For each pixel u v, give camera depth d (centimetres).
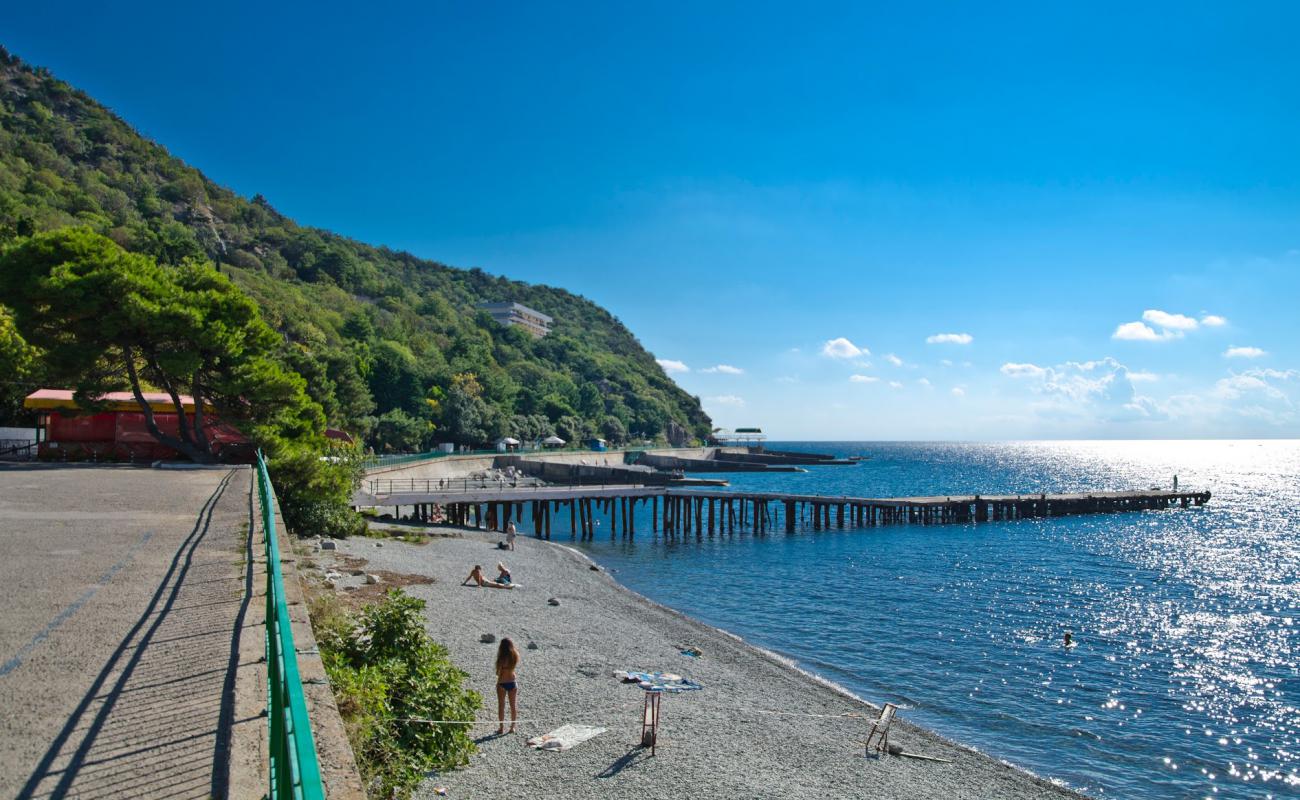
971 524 6769
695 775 1369
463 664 1800
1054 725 2041
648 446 16662
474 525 5491
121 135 17400
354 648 1146
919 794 1464
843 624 3016
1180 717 2119
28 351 4244
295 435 3772
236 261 14562
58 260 3212
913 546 5297
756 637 2777
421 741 1073
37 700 676
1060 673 2470
